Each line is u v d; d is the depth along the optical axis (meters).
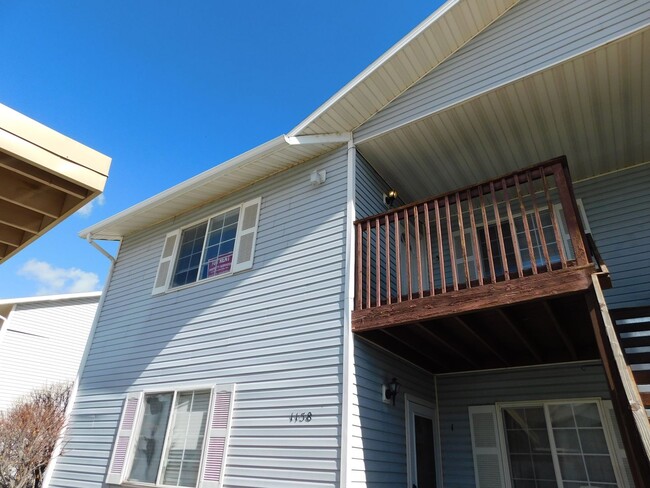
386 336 5.00
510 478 5.38
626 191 6.00
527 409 5.64
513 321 4.30
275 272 5.86
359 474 4.24
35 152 1.98
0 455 8.09
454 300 4.18
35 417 8.56
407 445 5.26
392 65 5.57
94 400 7.11
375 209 6.12
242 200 6.98
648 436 2.70
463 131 5.65
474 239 4.32
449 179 6.62
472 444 5.79
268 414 4.96
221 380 5.61
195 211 7.67
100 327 7.97
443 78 5.58
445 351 5.46
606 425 5.03
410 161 6.23
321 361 4.84
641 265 5.46
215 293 6.40
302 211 6.05
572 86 4.91
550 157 6.03
